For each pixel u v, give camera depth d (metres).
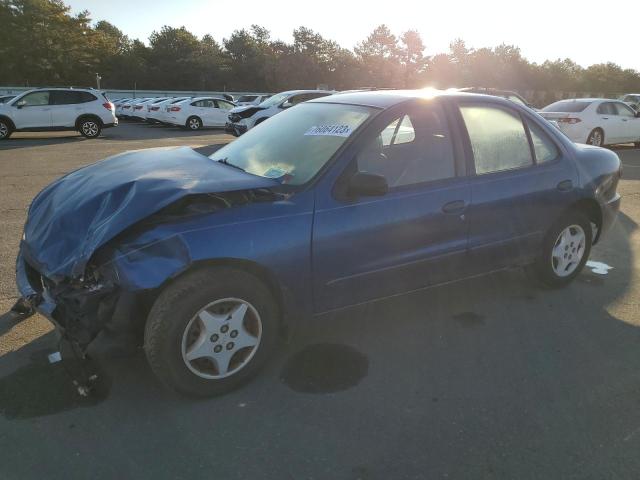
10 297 4.12
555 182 4.02
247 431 2.61
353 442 2.53
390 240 3.24
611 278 4.69
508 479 2.29
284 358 3.29
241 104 26.83
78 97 18.41
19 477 2.29
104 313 2.60
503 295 4.28
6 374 3.05
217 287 2.70
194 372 2.75
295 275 2.94
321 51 84.62
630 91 88.81
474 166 3.67
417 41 88.50
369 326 3.72
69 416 2.70
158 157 3.56
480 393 2.93
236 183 2.91
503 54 87.31
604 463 2.39
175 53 80.62
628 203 7.71
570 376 3.10
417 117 3.52
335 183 3.08
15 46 61.91
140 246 2.59
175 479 2.29
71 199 2.98
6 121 17.36
